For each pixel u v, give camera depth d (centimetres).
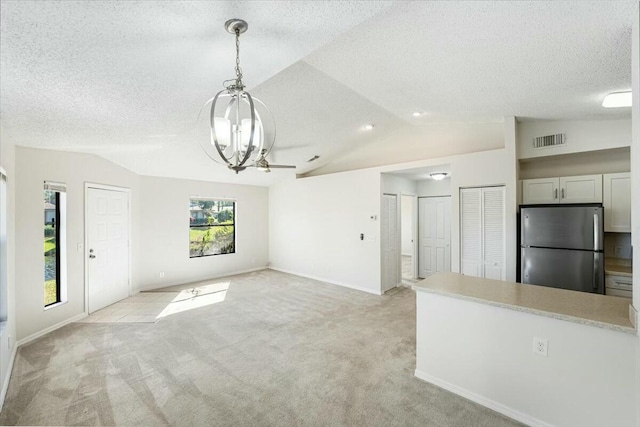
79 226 407
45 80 202
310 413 215
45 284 366
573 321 183
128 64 197
